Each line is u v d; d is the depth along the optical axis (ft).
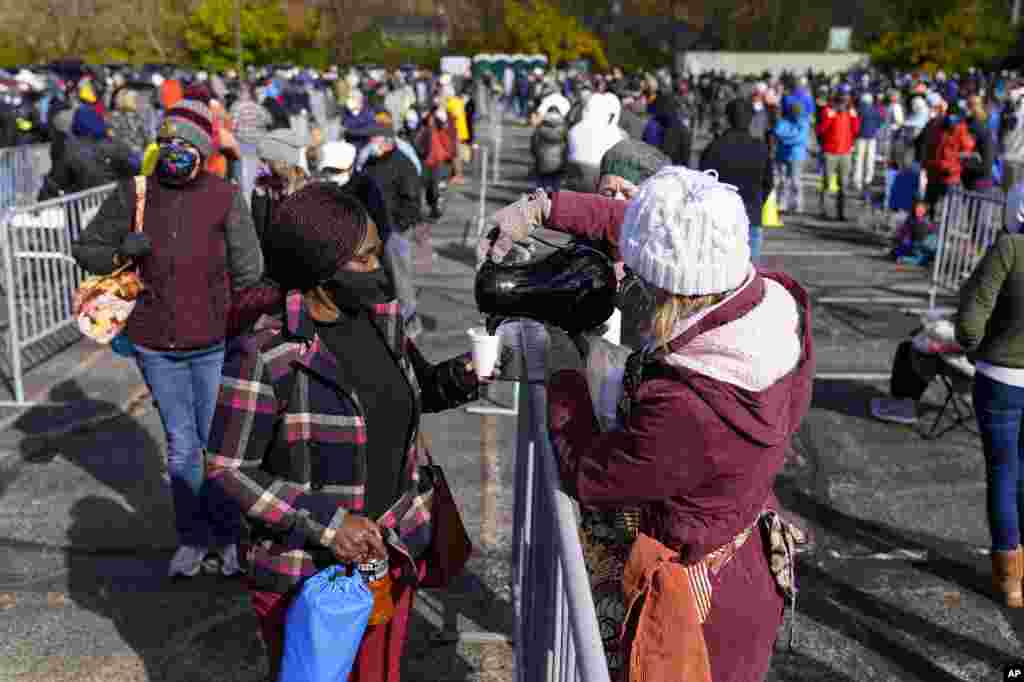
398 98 62.90
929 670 12.39
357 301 7.58
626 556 6.91
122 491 17.04
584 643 4.88
